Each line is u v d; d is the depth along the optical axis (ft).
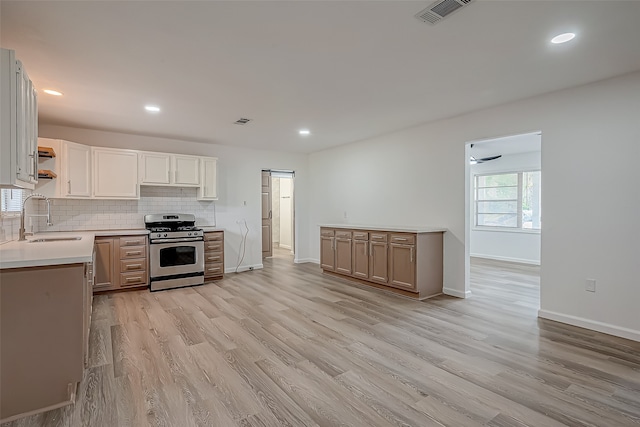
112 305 12.90
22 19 6.51
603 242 10.04
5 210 10.52
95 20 6.60
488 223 25.04
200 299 13.80
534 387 7.13
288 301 13.53
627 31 7.10
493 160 24.47
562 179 10.84
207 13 6.40
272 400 6.69
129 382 7.34
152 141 17.01
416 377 7.57
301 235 22.89
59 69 8.89
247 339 9.70
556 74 9.49
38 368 6.44
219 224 19.06
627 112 9.53
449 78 9.74
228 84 10.07
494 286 15.96
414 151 15.78
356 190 19.19
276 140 18.31
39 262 6.35
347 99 11.54
